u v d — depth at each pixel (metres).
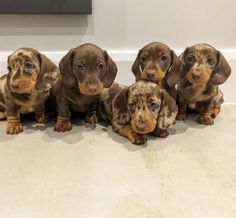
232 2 1.47
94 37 1.48
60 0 1.37
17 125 1.16
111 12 1.45
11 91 1.09
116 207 0.79
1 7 1.35
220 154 1.03
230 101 1.52
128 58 1.47
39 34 1.45
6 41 1.45
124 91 1.10
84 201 0.80
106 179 0.89
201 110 1.26
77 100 1.15
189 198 0.82
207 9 1.47
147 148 1.06
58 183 0.87
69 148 1.05
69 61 1.09
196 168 0.95
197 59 1.15
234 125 1.25
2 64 1.44
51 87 1.16
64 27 1.45
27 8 1.37
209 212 0.77
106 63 1.11
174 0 1.45
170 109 1.09
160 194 0.83
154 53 1.12
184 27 1.49
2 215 0.76
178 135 1.15
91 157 1.00
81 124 1.24
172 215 0.76
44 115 1.24
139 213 0.77
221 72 1.18
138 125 1.01
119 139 1.11
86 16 1.44
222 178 0.90
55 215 0.76
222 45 1.53
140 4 1.45
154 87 1.05
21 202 0.80
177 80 1.17
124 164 0.96
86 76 1.05
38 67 1.09
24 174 0.90
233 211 0.78
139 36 1.49
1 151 1.02
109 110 1.21
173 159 1.00
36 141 1.09
